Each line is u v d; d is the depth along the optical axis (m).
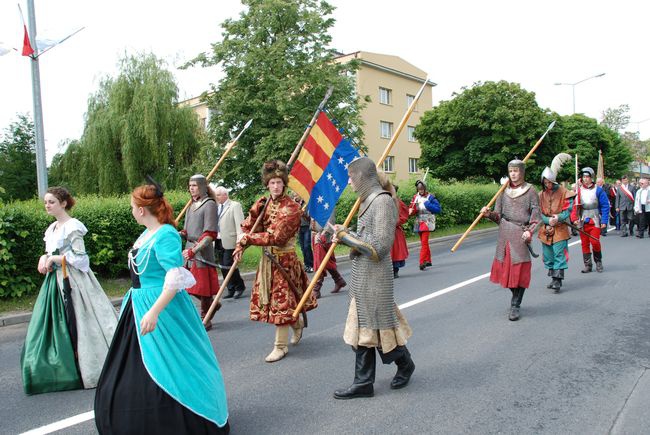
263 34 22.67
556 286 7.33
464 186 21.72
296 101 21.91
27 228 7.69
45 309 4.20
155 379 2.80
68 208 4.40
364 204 3.65
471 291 7.57
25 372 4.07
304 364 4.62
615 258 10.50
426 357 4.67
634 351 4.69
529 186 5.82
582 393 3.80
